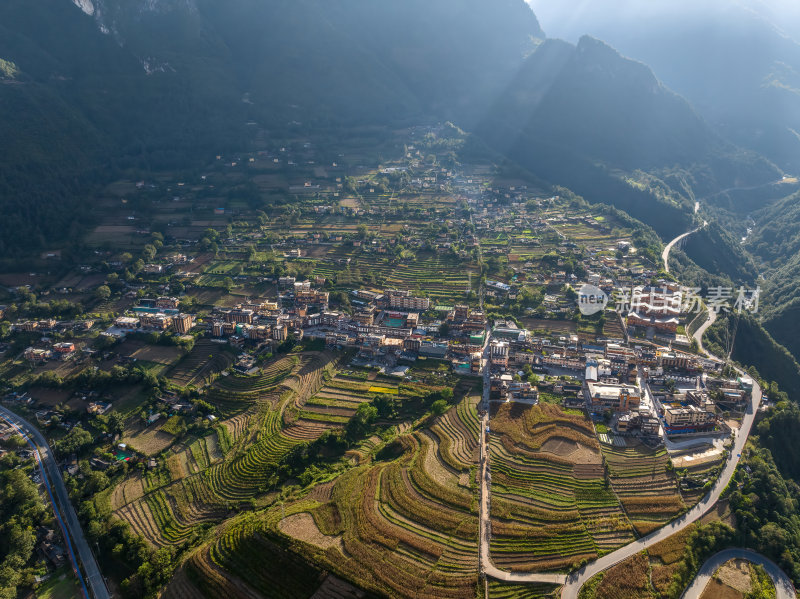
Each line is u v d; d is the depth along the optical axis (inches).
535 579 7239.2
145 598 7623.0
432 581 7126.0
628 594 7086.6
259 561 7657.5
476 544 7731.3
